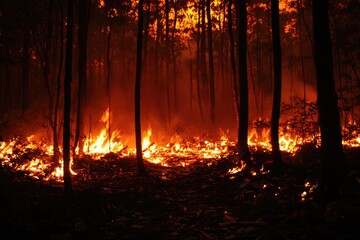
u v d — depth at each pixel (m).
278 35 9.68
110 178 10.22
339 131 6.47
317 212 5.92
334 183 6.26
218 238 5.78
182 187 9.49
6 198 6.05
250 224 6.21
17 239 5.12
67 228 5.95
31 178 8.77
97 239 5.70
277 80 9.69
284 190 7.71
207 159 13.17
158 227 6.42
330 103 6.43
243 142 10.80
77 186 9.02
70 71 7.94
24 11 11.89
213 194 8.59
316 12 6.44
